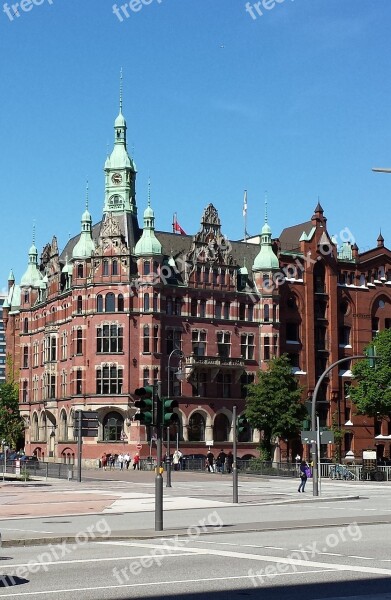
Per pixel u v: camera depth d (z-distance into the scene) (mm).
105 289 111438
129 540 29875
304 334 123750
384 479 84000
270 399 105750
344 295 128625
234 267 119750
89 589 19422
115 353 110125
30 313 133875
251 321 120062
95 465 109500
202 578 21000
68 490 63094
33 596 18469
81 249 114125
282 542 28547
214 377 115188
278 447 115875
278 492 61969
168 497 55031
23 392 132750
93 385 110562
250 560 24031
